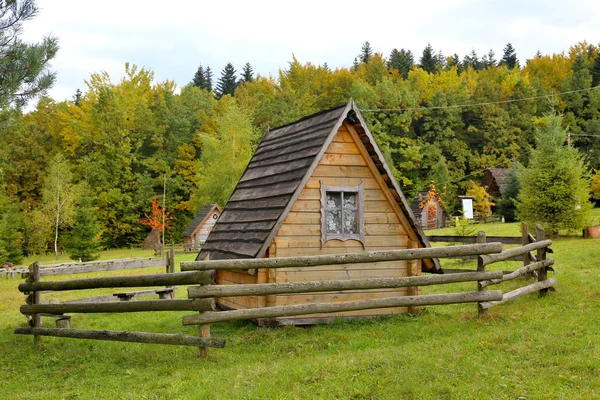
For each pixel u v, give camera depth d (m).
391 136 81.81
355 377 7.94
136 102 82.06
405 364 8.41
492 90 89.62
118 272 30.36
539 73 103.00
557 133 33.16
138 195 71.56
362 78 100.75
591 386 7.10
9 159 67.69
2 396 8.18
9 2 15.45
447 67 123.62
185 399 7.46
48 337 11.94
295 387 7.73
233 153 60.12
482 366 8.03
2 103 15.58
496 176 66.44
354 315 12.62
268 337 10.86
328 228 13.04
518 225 43.12
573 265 18.42
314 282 10.07
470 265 22.03
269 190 13.70
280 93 95.19
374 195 13.36
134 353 10.09
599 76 99.38
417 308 12.84
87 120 76.19
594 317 10.38
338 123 12.84
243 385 7.95
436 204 61.88
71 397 7.95
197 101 90.81
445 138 85.31
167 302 9.69
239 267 9.64
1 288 25.92
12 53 15.59
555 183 31.84
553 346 8.70
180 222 73.19
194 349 10.04
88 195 66.94
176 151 79.06
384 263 13.22
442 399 7.06
